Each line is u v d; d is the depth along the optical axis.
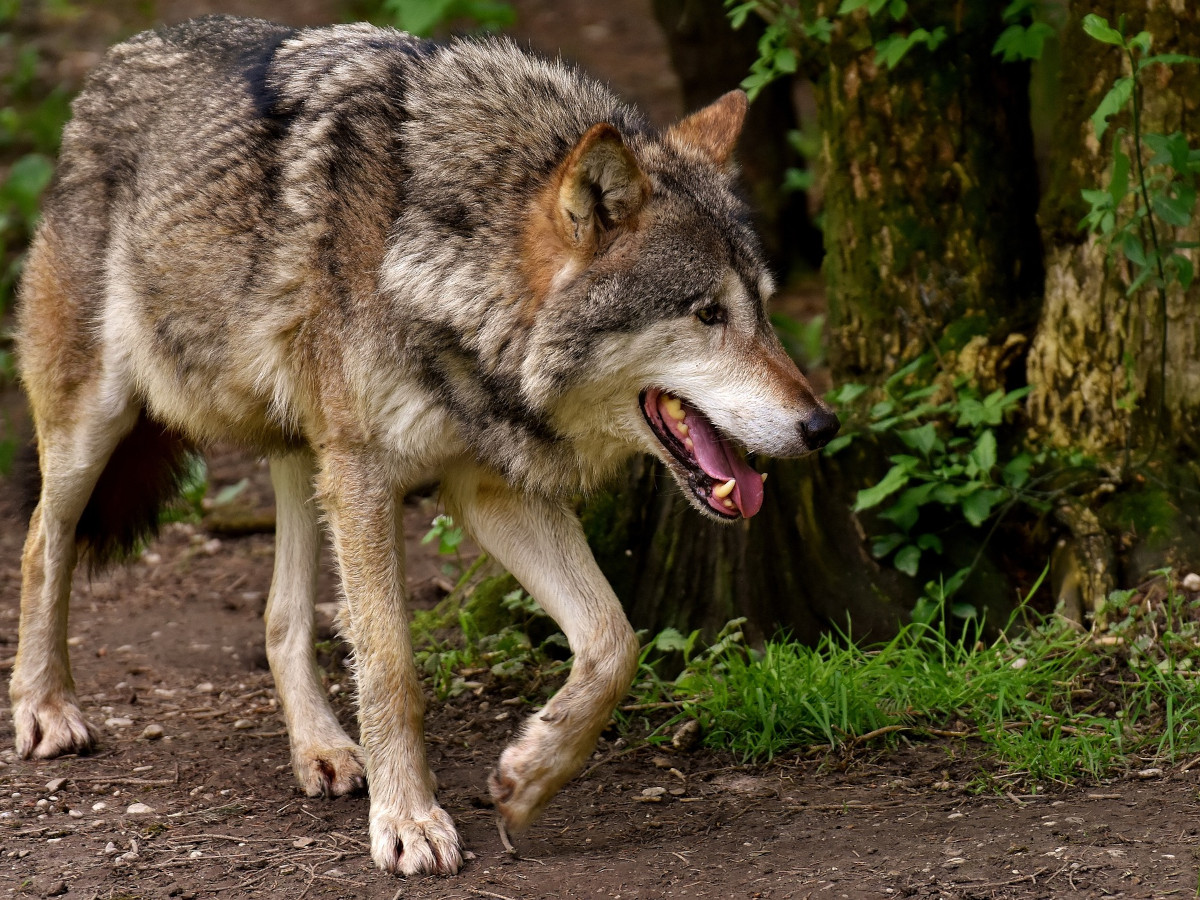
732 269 6.70
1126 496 8.76
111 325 8.04
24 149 21.45
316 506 8.27
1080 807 6.61
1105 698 7.82
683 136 7.36
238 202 7.27
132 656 10.12
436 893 6.22
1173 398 8.68
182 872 6.52
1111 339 8.77
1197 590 8.30
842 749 7.63
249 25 8.30
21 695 8.27
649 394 6.95
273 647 8.13
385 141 6.97
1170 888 5.66
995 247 9.56
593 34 29.17
